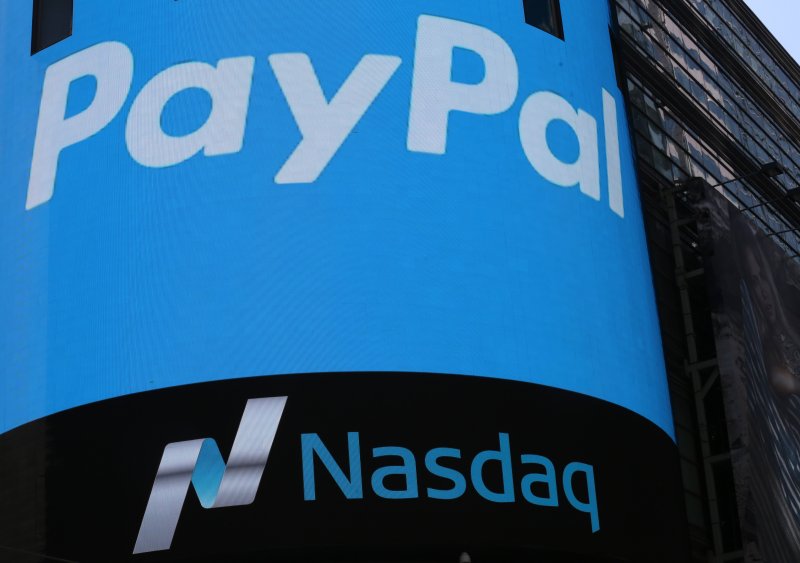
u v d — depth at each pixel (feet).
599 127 120.57
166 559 94.89
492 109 111.55
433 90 109.60
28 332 107.24
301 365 99.30
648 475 109.50
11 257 111.24
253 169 104.99
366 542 94.58
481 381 101.65
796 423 143.13
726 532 137.18
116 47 112.57
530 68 116.06
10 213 112.98
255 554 94.07
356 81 107.76
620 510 104.99
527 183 110.83
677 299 144.56
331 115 106.42
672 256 146.72
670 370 138.31
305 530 94.32
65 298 106.32
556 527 100.01
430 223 105.19
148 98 109.50
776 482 134.21
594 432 106.01
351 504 95.25
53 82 114.42
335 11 109.81
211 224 104.06
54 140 112.16
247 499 95.25
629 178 124.36
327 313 100.89
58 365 104.37
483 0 115.85
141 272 104.17
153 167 106.93
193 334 101.09
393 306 101.65
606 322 111.86
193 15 110.93
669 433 116.78
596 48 126.00
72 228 108.27
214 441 97.25
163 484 96.84
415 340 101.04
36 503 100.63
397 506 95.71
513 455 100.37
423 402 99.09
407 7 111.65
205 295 102.12
